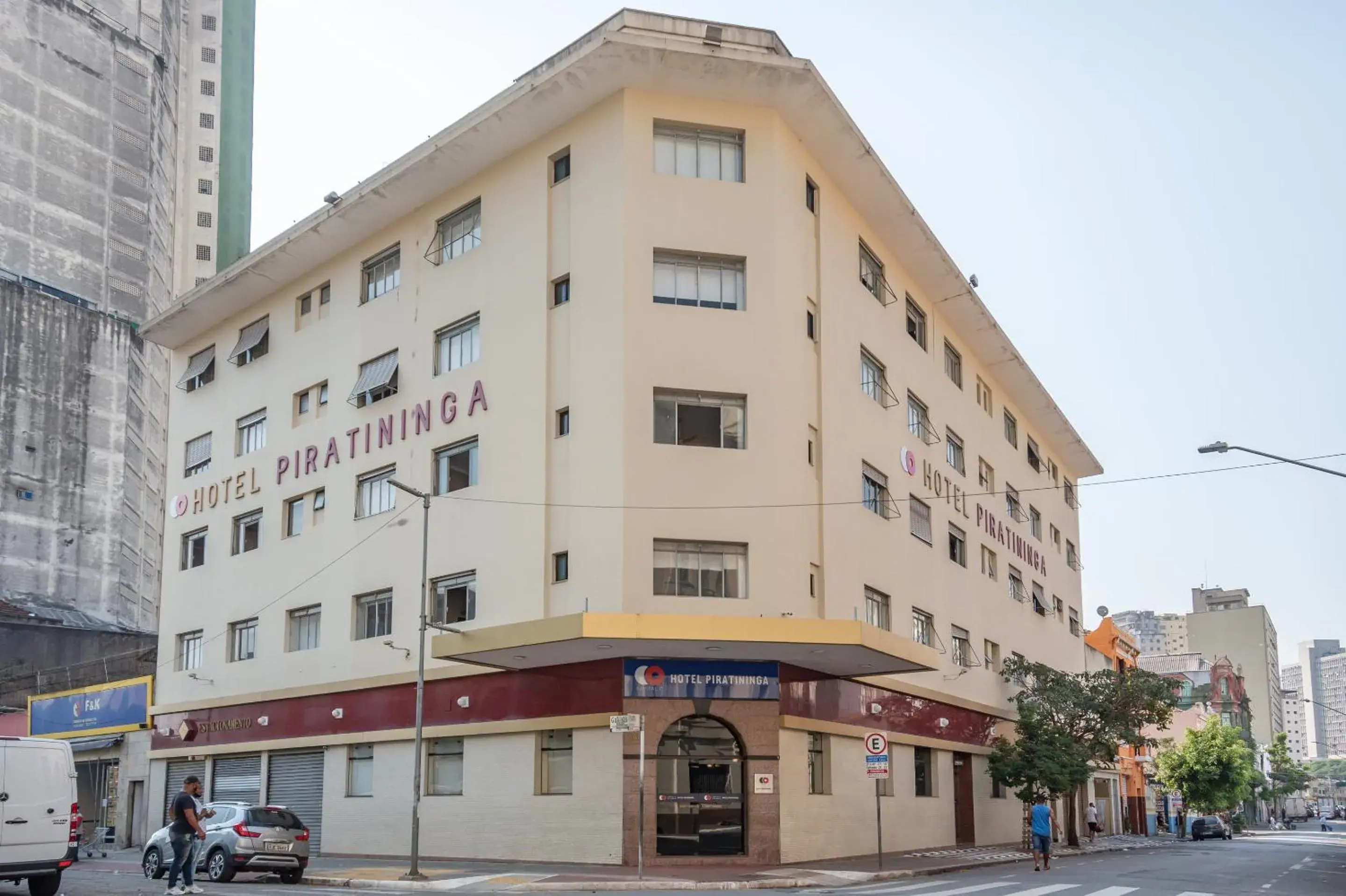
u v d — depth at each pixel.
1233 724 110.88
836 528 29.72
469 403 30.34
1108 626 63.94
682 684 25.70
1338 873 28.23
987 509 43.44
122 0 79.62
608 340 27.27
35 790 17.02
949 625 37.84
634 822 24.94
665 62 27.45
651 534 26.36
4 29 70.56
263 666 35.25
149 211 77.69
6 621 51.91
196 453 40.31
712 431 27.34
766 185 28.56
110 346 68.44
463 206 31.89
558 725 26.70
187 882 18.56
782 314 28.22
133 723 39.72
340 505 33.66
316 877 22.70
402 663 30.77
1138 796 66.00
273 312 37.91
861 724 30.78
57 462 64.88
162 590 40.25
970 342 43.16
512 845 27.16
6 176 69.38
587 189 28.44
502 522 28.72
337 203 33.66
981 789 39.19
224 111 95.75
